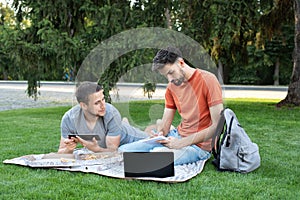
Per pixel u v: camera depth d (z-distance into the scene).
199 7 7.41
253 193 2.68
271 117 6.75
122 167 3.27
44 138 4.89
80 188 2.79
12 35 6.96
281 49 20.94
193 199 2.56
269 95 13.50
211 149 3.44
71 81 7.12
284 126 5.73
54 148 4.26
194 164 3.35
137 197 2.60
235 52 9.12
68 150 3.53
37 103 10.77
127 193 2.68
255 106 8.75
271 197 2.60
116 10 6.91
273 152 3.97
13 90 16.52
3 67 7.41
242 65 9.45
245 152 3.18
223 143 3.22
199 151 3.42
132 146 3.24
